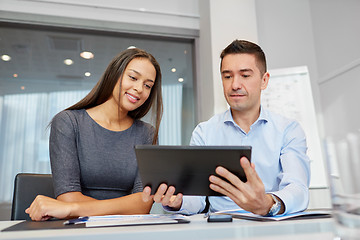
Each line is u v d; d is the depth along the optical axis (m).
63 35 2.66
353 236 0.38
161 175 0.75
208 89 2.66
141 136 1.43
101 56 2.71
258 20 2.90
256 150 1.36
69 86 2.60
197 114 2.79
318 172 2.42
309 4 3.04
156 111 1.52
